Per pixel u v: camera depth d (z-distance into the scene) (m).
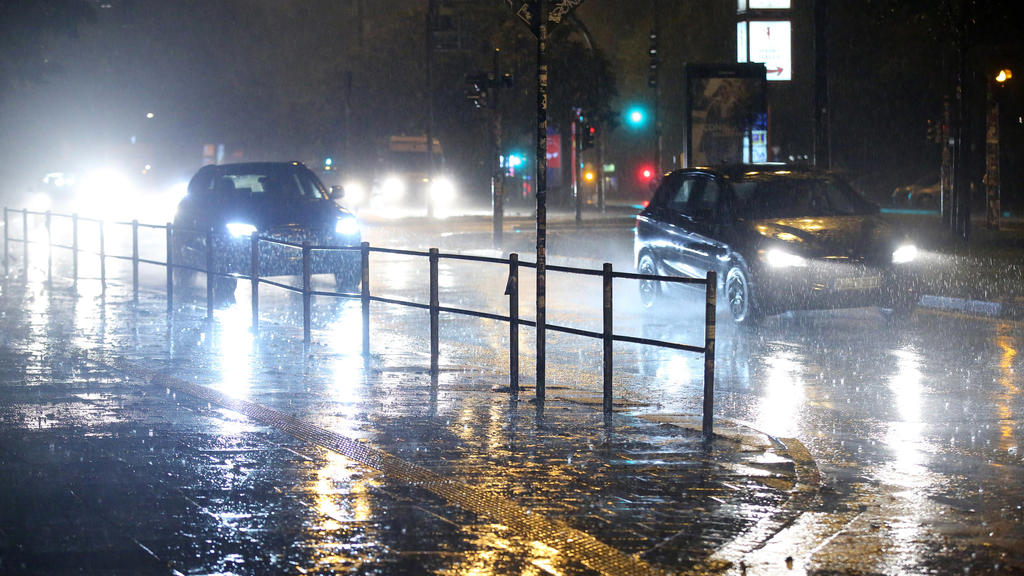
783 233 14.87
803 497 6.84
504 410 9.48
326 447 8.06
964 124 27.52
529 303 17.81
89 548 5.83
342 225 19.22
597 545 5.89
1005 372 11.45
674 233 16.38
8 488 6.97
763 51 46.66
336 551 5.78
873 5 28.59
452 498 6.76
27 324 15.07
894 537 6.09
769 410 9.62
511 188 70.75
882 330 14.65
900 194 54.78
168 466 7.51
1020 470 7.59
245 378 10.99
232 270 18.34
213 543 5.91
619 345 13.55
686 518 6.39
